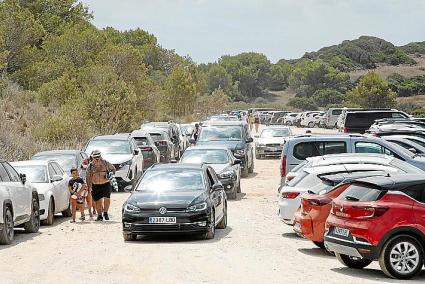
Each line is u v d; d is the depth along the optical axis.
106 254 28.48
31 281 22.69
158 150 71.19
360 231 23.25
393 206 23.03
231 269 24.44
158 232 31.75
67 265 25.86
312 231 28.42
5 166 34.12
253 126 177.12
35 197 36.91
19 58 118.75
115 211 45.56
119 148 59.16
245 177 66.75
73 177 40.78
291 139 42.84
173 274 23.45
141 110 130.00
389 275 22.97
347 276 23.33
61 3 156.75
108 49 129.25
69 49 133.62
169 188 33.81
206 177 34.88
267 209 45.31
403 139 50.16
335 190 28.36
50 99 106.19
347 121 86.00
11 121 83.19
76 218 42.72
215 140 67.81
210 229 32.41
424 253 22.95
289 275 23.31
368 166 31.28
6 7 118.50
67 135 81.62
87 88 103.69
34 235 35.34
